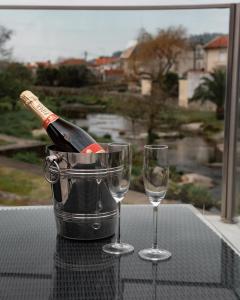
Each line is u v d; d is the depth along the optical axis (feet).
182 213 3.91
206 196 8.87
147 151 2.77
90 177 2.85
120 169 2.86
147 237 3.18
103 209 2.96
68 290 2.24
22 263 2.60
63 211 2.98
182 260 2.72
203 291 2.28
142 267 2.58
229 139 5.59
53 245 2.93
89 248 2.87
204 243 3.07
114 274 2.47
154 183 2.77
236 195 5.61
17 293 2.20
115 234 3.16
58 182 2.91
